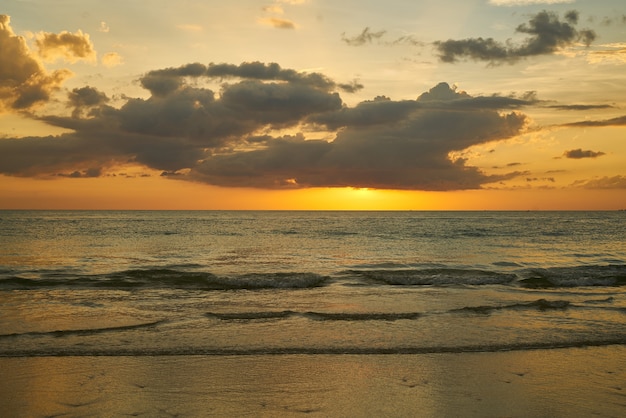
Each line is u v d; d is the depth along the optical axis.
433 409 6.30
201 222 95.88
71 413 6.05
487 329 10.45
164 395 6.70
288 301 13.99
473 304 13.46
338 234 54.38
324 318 11.41
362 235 52.38
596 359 8.48
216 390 6.92
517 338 9.75
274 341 9.45
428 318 11.50
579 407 6.40
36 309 12.58
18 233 51.66
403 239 45.34
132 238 44.88
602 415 6.14
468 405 6.45
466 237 48.38
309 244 38.88
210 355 8.55
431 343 9.37
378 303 13.63
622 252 31.77
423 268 22.59
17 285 16.64
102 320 11.28
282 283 17.09
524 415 6.14
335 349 8.95
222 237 47.88
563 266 23.62
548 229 65.75
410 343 9.37
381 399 6.64
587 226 76.94
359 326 10.70
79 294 15.04
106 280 17.70
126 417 5.95
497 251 32.34
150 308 12.82
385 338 9.71
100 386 7.01
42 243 37.34
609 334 10.06
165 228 67.31
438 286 16.94
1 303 13.41
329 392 6.88
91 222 89.06
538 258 27.81
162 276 18.58
